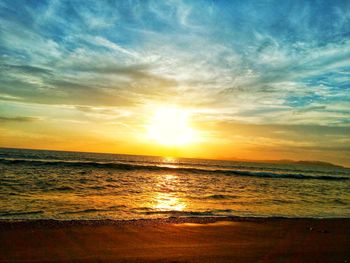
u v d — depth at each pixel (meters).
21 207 11.91
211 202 16.45
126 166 40.94
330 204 18.31
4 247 6.89
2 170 28.56
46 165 36.88
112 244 7.63
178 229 9.62
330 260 7.18
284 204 17.11
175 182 27.44
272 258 7.11
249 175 44.22
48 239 7.75
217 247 7.86
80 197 15.48
